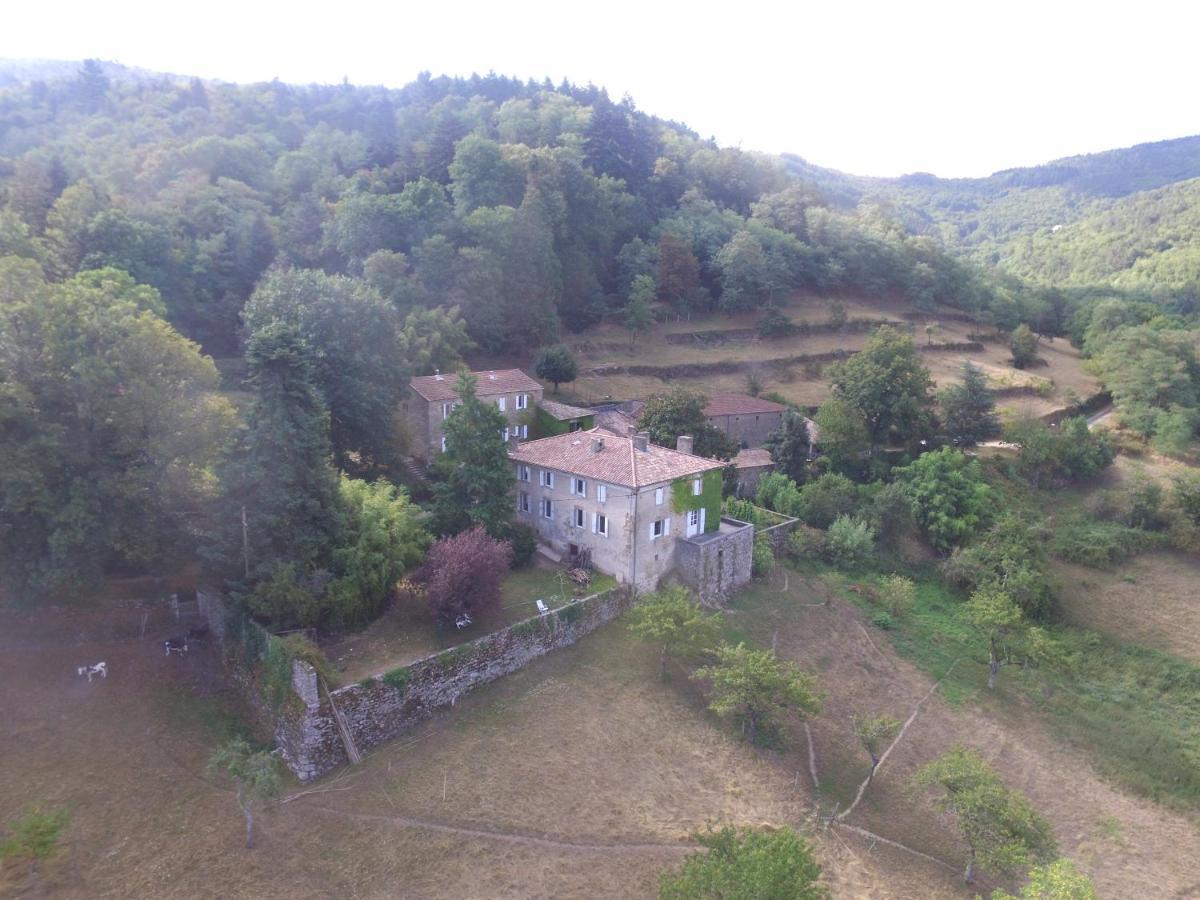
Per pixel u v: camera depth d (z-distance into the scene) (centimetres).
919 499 7100
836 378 8488
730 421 8344
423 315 7881
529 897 3034
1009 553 6500
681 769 3875
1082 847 3962
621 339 10969
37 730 3481
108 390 3991
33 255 6238
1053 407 9806
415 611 4394
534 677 4325
